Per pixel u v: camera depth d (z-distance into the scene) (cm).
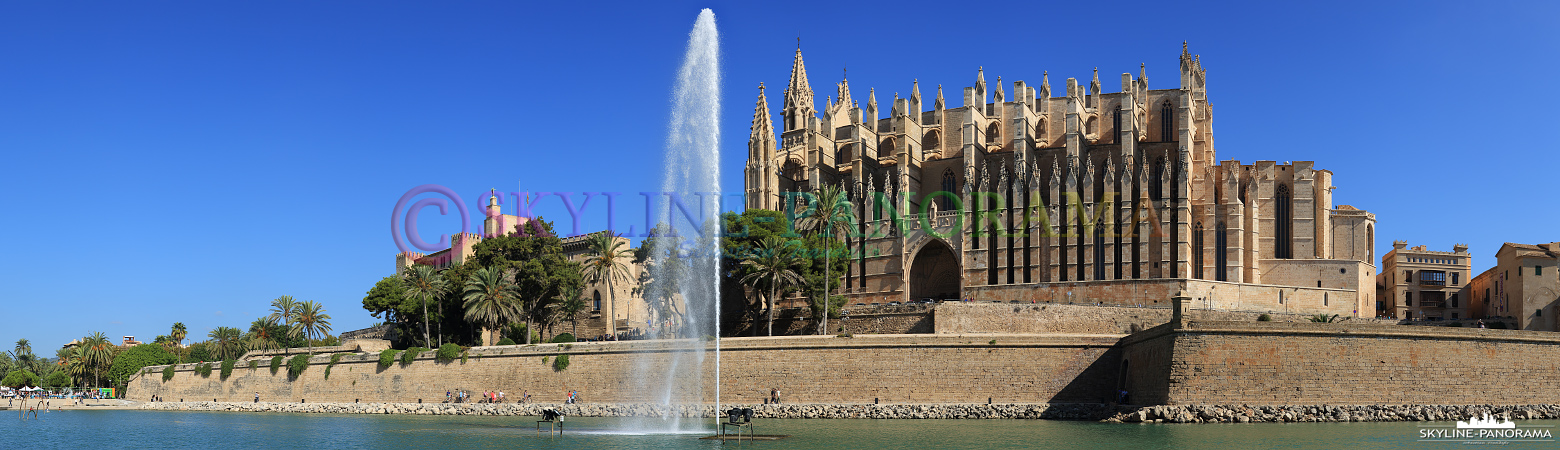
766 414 8575
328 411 10562
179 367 12838
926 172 14138
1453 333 7550
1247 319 10962
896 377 8569
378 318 13112
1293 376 7338
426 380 10306
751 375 8906
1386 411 7225
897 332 10694
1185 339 7438
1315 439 6156
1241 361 7362
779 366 8838
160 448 6969
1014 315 10419
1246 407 7244
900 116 13688
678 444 6462
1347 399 7338
